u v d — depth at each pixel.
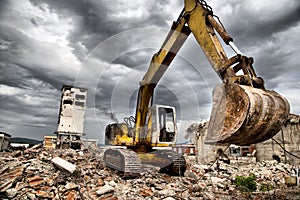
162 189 4.68
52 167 5.35
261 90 3.15
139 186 4.80
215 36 4.09
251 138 2.93
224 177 7.05
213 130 3.12
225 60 3.67
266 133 2.92
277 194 4.98
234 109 2.94
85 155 7.87
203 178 6.45
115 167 5.95
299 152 12.98
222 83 3.24
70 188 4.07
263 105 2.86
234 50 3.56
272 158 13.38
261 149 13.94
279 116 2.93
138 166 5.43
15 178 4.26
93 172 5.57
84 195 3.93
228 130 2.89
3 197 3.65
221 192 4.96
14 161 5.65
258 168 9.90
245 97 2.85
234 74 3.47
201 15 4.28
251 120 2.79
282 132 13.32
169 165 6.37
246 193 5.04
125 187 4.64
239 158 13.09
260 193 5.08
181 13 4.98
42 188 4.08
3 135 9.70
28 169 4.80
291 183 6.30
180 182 5.55
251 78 3.24
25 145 10.73
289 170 9.71
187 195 4.43
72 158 7.19
